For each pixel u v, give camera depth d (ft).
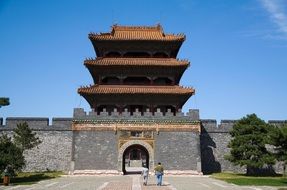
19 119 210.59
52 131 209.77
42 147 207.21
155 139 186.60
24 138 188.55
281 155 151.64
